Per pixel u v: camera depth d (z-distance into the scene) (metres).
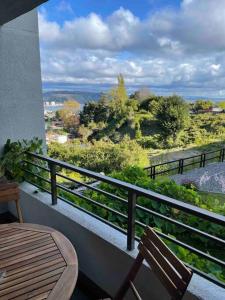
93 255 2.23
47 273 1.52
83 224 2.32
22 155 3.43
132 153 10.12
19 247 1.79
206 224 2.89
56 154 9.62
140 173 4.11
